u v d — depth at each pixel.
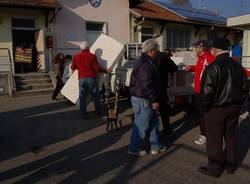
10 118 8.34
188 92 7.90
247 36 15.57
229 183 4.23
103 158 5.22
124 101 10.23
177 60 8.31
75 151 5.61
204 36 23.30
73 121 7.80
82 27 16.62
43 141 6.25
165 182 4.28
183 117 7.97
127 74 8.88
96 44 8.67
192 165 4.85
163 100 6.16
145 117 5.04
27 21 15.13
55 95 11.12
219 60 4.24
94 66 7.82
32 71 15.39
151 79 4.89
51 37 15.40
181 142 5.96
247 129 6.82
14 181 4.41
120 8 18.14
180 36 21.66
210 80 4.16
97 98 8.13
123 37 18.42
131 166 4.85
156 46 4.99
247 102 7.69
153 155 5.30
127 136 6.43
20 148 5.85
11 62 13.42
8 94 12.18
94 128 7.10
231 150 4.46
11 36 14.60
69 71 10.51
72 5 16.14
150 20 19.16
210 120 4.34
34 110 9.31
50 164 5.02
